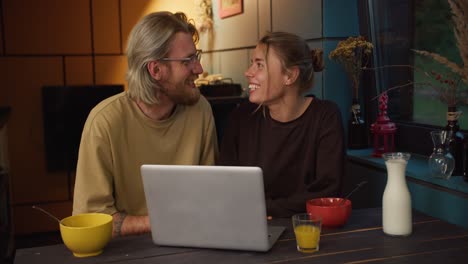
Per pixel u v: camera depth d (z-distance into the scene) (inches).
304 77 79.0
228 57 173.5
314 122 79.3
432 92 98.7
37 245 164.9
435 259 56.0
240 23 161.8
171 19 75.7
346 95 118.0
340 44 109.6
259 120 82.7
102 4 179.8
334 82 117.0
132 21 184.2
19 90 173.2
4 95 171.8
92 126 74.2
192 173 57.8
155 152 78.2
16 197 175.3
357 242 61.6
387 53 111.9
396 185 63.2
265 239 57.8
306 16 122.3
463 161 83.8
